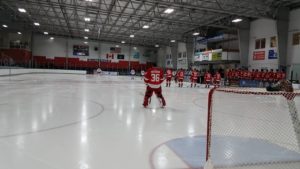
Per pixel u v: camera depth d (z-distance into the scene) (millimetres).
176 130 5105
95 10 20344
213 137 4590
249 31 23266
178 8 18953
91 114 6492
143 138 4469
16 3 21375
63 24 30062
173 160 3404
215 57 25359
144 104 8016
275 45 20031
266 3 17391
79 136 4438
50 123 5320
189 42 32906
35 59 37875
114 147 3912
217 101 10336
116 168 3105
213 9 16625
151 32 30781
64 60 39406
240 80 20719
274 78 18000
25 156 3408
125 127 5234
